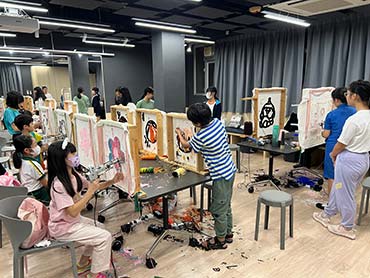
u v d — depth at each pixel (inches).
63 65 293.7
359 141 91.9
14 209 71.3
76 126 103.8
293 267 84.9
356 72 194.4
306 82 224.2
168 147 102.9
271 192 101.1
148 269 85.4
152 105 174.2
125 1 163.5
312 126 128.7
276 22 212.1
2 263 89.8
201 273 83.2
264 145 136.6
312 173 166.6
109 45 294.4
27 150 93.8
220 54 283.6
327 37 205.9
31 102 234.5
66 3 163.2
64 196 68.7
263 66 251.0
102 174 81.8
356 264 85.4
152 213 119.9
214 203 91.2
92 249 75.8
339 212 106.9
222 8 176.9
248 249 94.8
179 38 235.6
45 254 94.0
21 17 130.7
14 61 270.7
